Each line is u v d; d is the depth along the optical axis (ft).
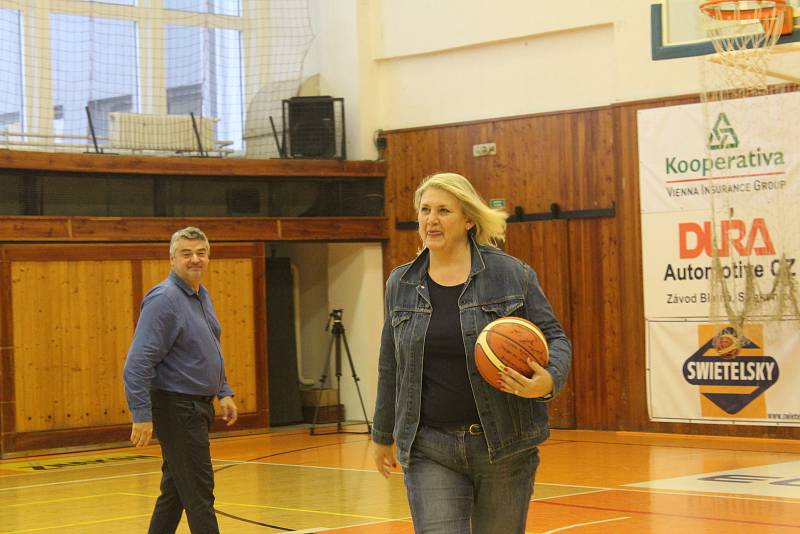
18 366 40.86
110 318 42.78
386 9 48.88
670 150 40.93
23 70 44.73
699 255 40.27
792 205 38.17
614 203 42.70
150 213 44.09
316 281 50.98
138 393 16.89
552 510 24.52
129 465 37.29
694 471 31.37
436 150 47.44
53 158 41.70
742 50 33.27
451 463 11.32
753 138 38.86
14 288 40.86
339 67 49.70
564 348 11.22
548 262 44.16
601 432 42.37
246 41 48.93
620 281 42.39
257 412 46.09
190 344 17.43
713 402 39.96
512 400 11.19
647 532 21.61
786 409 38.45
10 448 40.50
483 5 46.32
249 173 45.91
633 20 42.01
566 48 44.62
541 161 44.68
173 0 47.44
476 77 46.85
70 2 45.60
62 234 41.75
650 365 41.45
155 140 46.16
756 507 24.52
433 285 11.64
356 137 48.91
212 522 17.21
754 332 38.88
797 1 32.86
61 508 27.55
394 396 12.17
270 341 48.49
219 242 45.44
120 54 46.42
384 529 22.77
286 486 30.30
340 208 47.98
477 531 11.58
